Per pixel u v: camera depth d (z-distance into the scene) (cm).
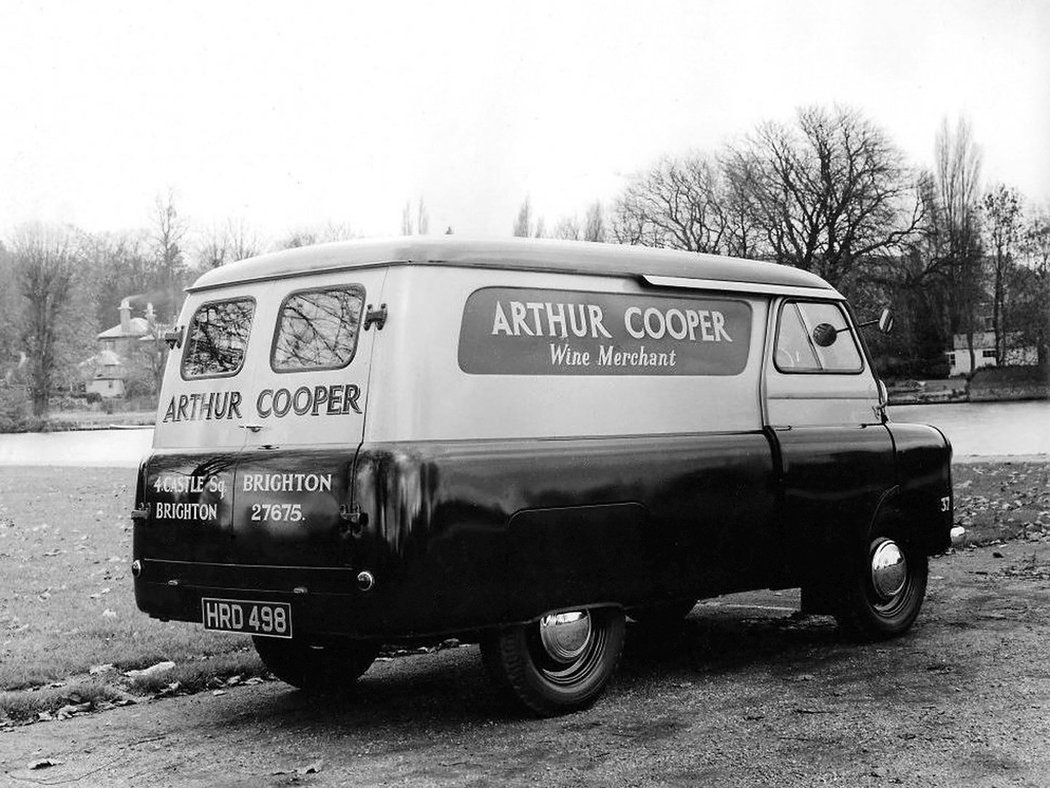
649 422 606
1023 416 4522
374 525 503
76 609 855
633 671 668
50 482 2109
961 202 6744
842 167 6325
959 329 6438
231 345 586
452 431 527
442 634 514
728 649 721
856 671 640
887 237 6278
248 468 548
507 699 552
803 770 464
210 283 605
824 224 6331
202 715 595
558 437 565
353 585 507
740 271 675
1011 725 514
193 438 590
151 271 8631
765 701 581
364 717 582
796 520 662
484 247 555
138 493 599
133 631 773
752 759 482
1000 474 1734
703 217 6656
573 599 556
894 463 726
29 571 1033
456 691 633
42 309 8256
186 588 571
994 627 739
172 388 608
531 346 561
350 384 529
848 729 521
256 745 534
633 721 553
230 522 552
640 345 608
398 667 708
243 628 548
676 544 601
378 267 537
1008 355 6625
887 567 718
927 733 508
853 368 736
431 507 507
